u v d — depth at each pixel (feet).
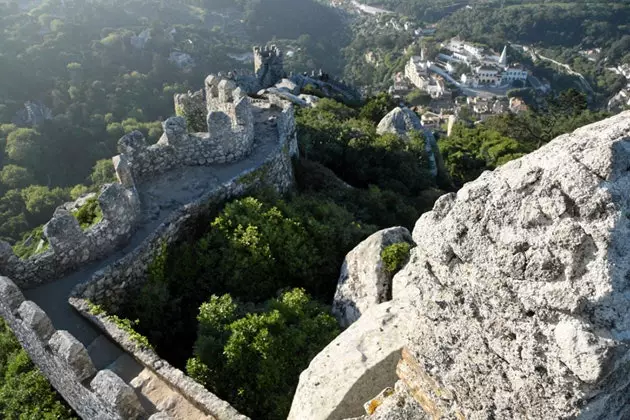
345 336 32.68
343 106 122.01
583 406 14.34
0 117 198.39
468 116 278.26
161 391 30.99
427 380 20.02
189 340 41.45
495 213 15.21
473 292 16.37
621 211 13.02
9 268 37.63
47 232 38.96
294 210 53.67
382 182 80.28
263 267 45.70
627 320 13.32
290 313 40.45
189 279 44.80
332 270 49.11
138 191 50.96
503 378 16.34
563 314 13.96
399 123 104.63
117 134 205.67
